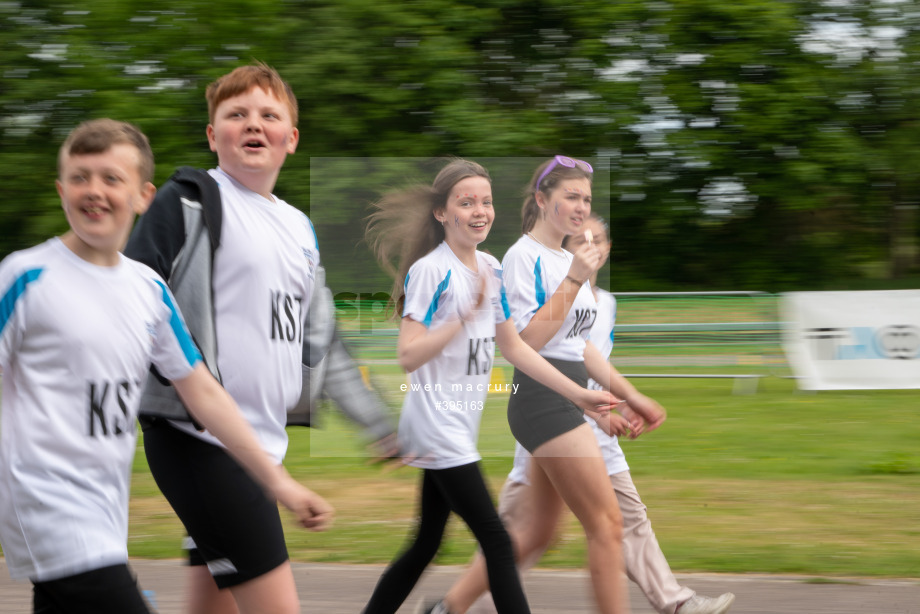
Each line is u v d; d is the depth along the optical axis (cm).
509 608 429
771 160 2367
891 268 2448
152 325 335
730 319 1396
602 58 2170
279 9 1847
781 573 607
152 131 1820
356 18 1847
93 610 304
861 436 1072
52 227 1897
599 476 445
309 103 1842
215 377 366
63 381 311
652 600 509
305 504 345
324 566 630
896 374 1359
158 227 365
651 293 1417
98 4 1869
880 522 725
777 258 2425
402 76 1834
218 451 367
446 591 582
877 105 2384
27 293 310
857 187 2397
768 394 1372
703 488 837
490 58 2098
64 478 308
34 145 1961
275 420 388
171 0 1869
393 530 706
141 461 952
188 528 371
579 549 669
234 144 385
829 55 2352
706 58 2248
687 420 1173
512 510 487
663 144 2283
